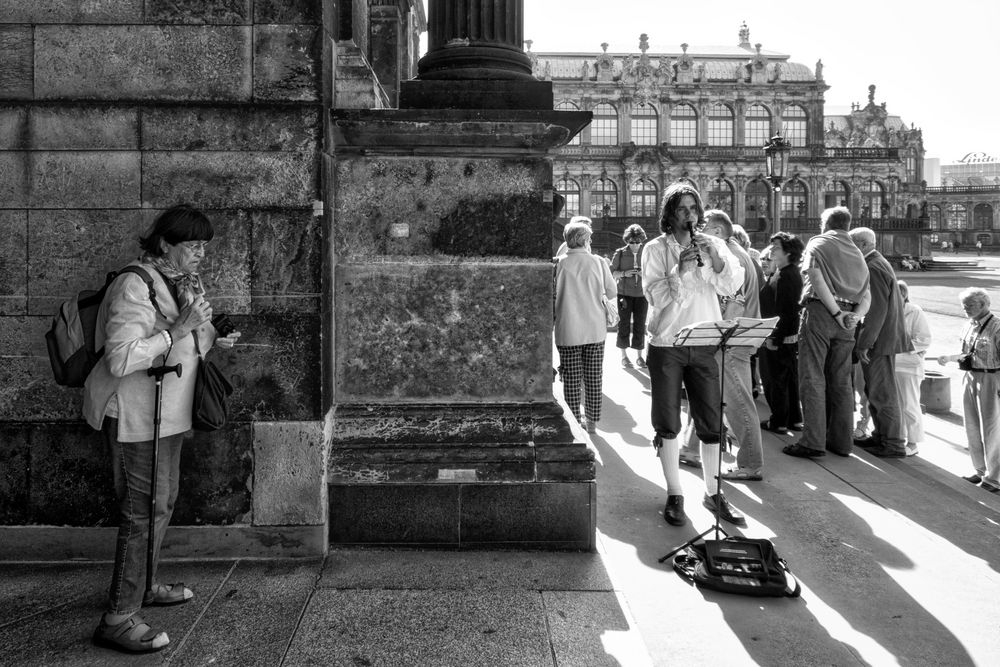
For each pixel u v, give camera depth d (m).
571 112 4.20
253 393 4.03
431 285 4.37
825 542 4.59
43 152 3.95
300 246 4.01
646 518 4.91
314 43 3.98
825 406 6.60
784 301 7.14
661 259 4.85
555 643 3.21
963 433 8.44
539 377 4.42
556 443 4.29
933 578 4.11
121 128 3.95
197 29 3.97
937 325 19.94
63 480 4.02
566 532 4.23
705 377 4.88
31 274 3.96
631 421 7.62
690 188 4.79
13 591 3.68
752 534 4.70
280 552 4.06
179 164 3.97
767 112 68.25
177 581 3.78
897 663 3.23
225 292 4.01
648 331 4.94
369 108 4.17
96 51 3.96
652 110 67.38
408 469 4.20
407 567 3.98
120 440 3.16
